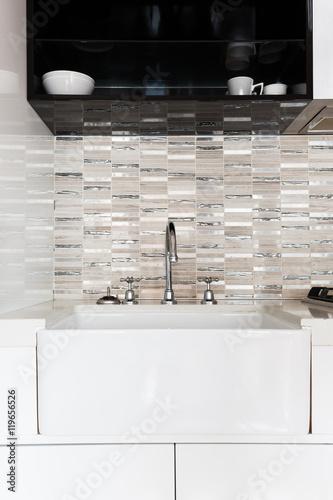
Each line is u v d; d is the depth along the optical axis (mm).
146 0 1289
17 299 1120
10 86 1065
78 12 1317
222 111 1270
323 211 1479
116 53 1402
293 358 911
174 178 1483
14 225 1094
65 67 1415
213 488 940
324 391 934
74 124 1379
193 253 1479
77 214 1475
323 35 1180
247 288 1477
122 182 1479
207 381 918
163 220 1482
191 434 920
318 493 932
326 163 1484
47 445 938
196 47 1383
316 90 1172
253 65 1415
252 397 914
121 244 1478
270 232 1481
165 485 941
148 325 1241
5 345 936
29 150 1211
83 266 1472
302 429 909
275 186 1481
